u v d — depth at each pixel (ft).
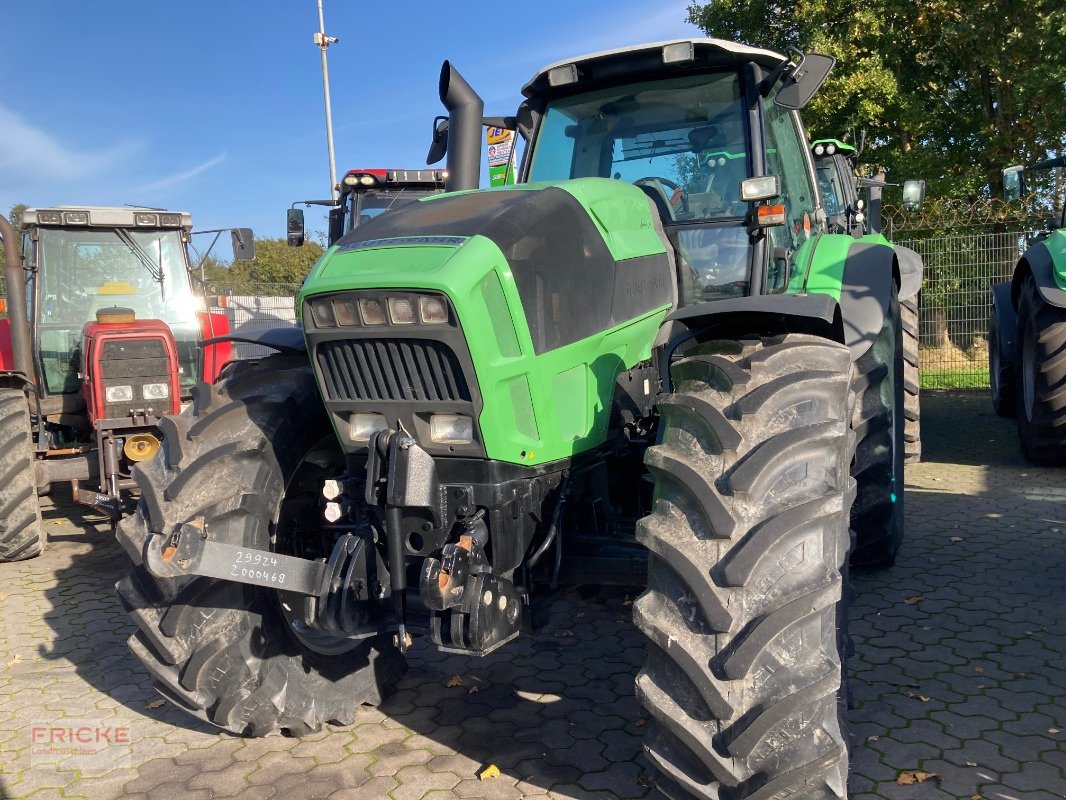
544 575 9.27
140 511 9.30
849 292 12.26
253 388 10.44
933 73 45.52
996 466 22.50
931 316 39.70
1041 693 10.78
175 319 23.18
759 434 7.48
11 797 9.52
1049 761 9.33
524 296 8.25
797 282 12.38
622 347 9.78
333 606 8.41
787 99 10.51
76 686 12.41
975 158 45.80
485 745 10.19
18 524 17.90
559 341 8.66
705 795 7.00
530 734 10.41
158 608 9.22
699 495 7.18
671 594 7.13
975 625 12.80
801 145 14.29
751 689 6.73
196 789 9.48
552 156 12.91
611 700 11.24
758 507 7.14
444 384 8.00
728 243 11.27
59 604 15.96
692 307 8.96
